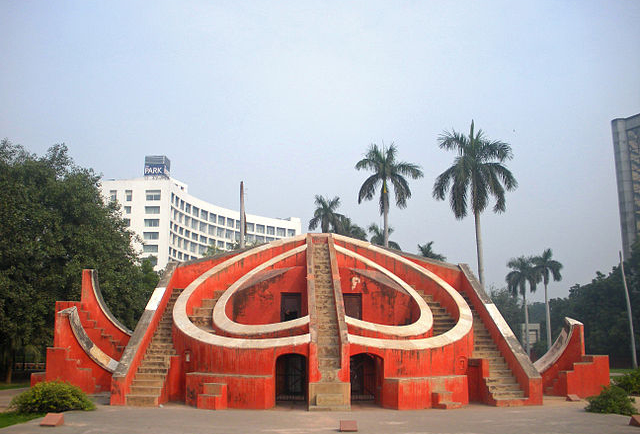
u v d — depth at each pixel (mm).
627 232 78625
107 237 26172
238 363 14484
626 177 79688
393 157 34969
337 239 22266
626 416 12852
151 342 17281
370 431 10328
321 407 13453
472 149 29812
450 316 19156
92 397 16266
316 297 17203
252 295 18469
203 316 18016
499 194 28875
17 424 10805
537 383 15688
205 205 96750
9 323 21469
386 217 34344
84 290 19656
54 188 23781
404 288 19141
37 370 31734
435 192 30094
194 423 11109
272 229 112188
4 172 23219
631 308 44312
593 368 18281
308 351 13977
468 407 14906
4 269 22344
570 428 10844
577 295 58562
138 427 10516
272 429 10438
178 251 86438
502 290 77250
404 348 14953
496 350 17984
